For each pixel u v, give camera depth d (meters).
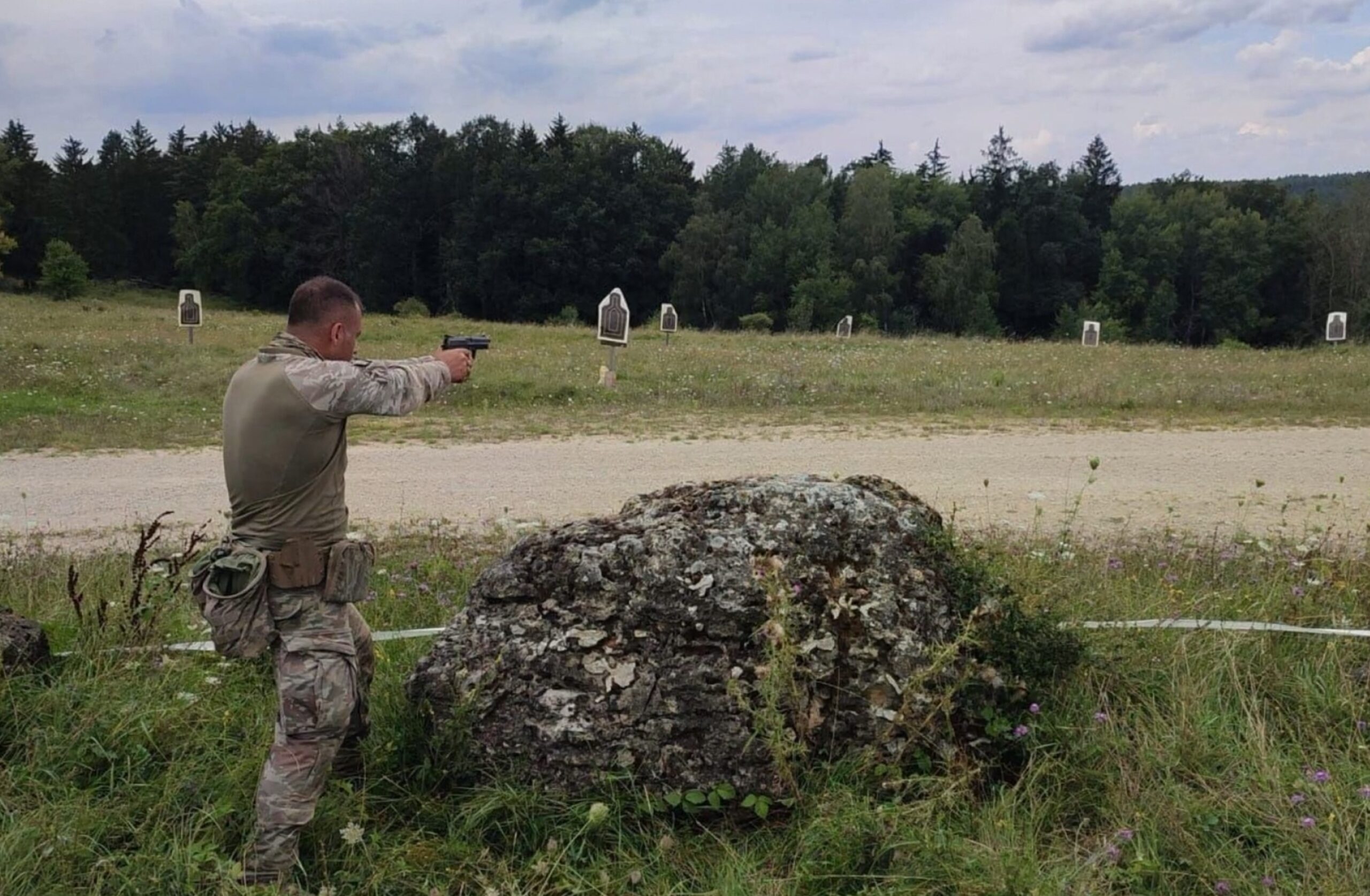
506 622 3.60
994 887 2.89
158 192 81.88
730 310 68.06
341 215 74.75
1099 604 5.00
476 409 13.37
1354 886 2.92
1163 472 9.34
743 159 76.31
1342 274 67.31
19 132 84.75
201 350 17.62
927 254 71.81
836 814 3.15
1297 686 4.10
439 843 3.25
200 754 3.66
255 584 2.92
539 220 68.75
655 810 3.30
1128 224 73.44
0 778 3.45
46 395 13.49
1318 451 10.39
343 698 3.04
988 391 14.26
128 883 2.98
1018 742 3.61
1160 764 3.54
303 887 3.06
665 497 3.94
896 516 3.85
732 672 3.42
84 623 4.52
